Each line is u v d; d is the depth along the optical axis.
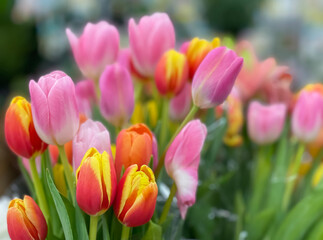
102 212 0.51
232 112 0.83
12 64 2.89
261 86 0.90
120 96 0.63
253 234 0.80
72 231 0.55
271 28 2.91
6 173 1.40
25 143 0.56
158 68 0.64
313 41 2.80
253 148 0.90
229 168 0.85
